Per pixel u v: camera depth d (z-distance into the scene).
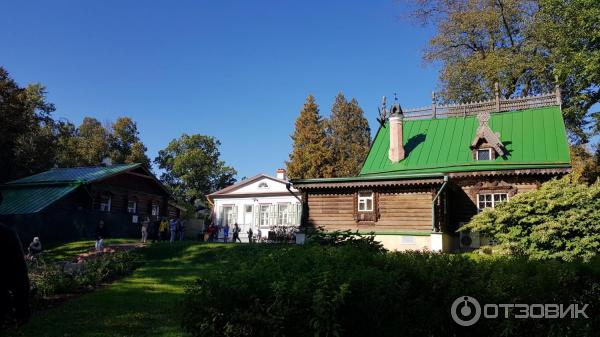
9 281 4.34
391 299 5.04
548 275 5.51
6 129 38.41
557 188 14.27
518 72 35.56
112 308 10.80
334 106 67.94
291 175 56.41
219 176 69.75
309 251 6.52
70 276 13.48
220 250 22.16
